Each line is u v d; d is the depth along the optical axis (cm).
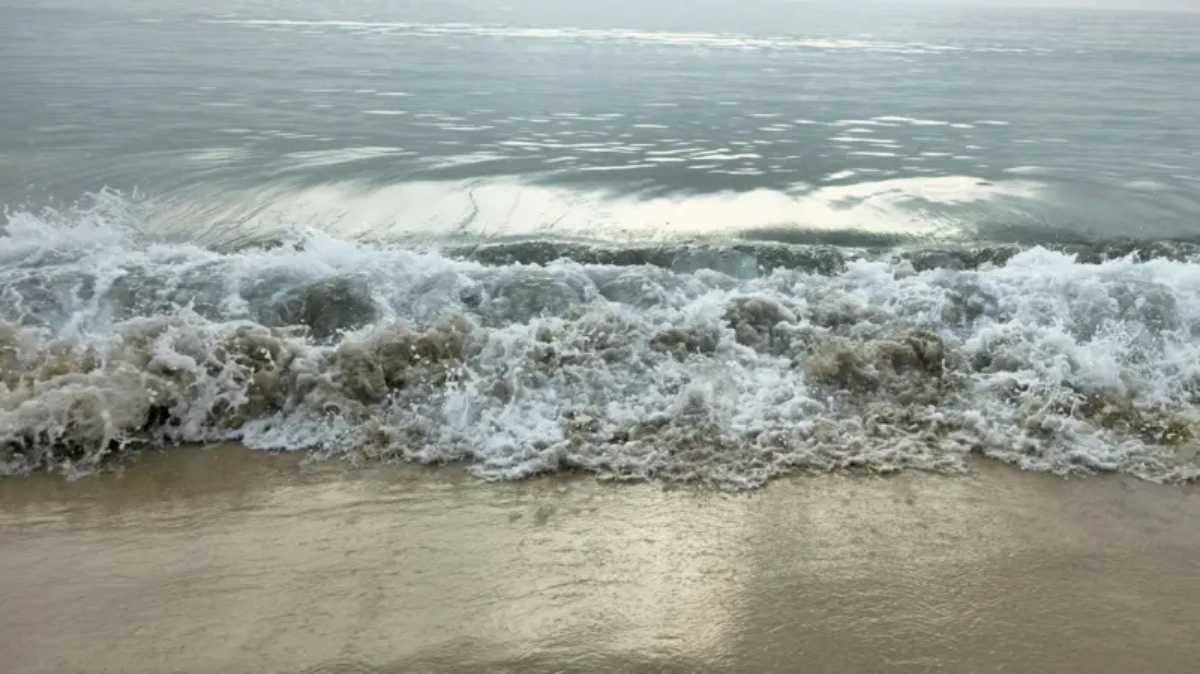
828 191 800
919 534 346
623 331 494
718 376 463
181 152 870
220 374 441
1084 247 663
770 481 386
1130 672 272
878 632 287
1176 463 410
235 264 561
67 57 1480
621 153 934
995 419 440
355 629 281
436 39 1950
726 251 624
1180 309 534
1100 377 470
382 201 730
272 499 362
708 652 275
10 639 275
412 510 355
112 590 300
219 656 269
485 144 957
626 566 319
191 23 2088
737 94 1359
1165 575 323
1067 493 382
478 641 277
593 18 2642
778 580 313
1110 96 1455
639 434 418
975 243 667
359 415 432
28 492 366
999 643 284
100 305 518
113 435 401
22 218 637
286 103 1159
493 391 446
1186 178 880
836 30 2695
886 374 472
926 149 1001
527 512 355
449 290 549
